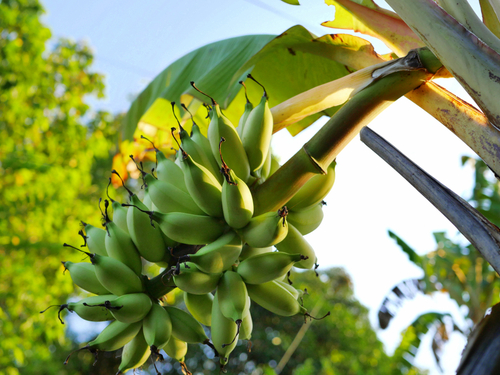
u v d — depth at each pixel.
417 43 1.03
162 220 0.85
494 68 0.79
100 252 0.95
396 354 3.24
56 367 6.43
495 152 0.82
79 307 0.88
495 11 0.94
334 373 5.92
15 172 3.31
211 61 1.50
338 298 8.99
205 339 0.89
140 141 1.65
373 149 0.93
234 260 0.85
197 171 0.84
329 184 0.97
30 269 3.40
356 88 0.93
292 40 1.21
